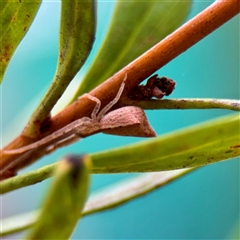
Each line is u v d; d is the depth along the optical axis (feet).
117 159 0.23
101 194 0.32
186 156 0.23
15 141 0.26
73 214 0.15
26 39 0.58
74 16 0.23
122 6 0.29
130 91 0.25
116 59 0.28
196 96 0.61
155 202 0.63
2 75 0.26
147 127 0.24
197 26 0.24
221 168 0.62
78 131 0.25
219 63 0.60
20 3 0.24
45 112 0.25
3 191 0.23
